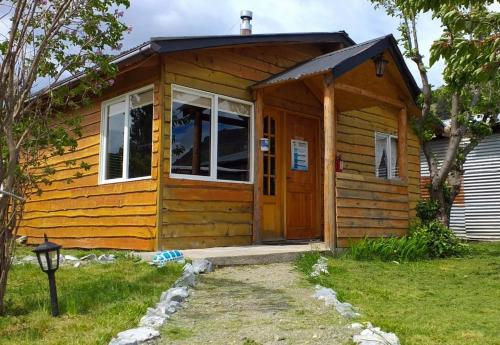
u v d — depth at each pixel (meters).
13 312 3.88
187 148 7.27
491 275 6.10
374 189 7.95
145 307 3.82
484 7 6.15
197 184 7.25
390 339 3.10
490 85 9.79
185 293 4.29
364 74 8.08
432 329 3.58
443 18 5.71
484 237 14.23
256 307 3.98
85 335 3.20
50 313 3.79
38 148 4.42
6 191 3.63
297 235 9.02
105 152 8.19
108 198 7.86
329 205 7.14
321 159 9.53
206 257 5.75
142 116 7.46
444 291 5.11
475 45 5.44
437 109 12.05
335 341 3.09
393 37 8.03
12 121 3.80
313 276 5.34
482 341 3.30
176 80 7.16
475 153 14.59
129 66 7.00
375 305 4.32
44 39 3.86
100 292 4.34
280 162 8.86
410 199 11.93
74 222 8.61
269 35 8.20
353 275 5.75
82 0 4.18
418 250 7.57
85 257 6.36
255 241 7.83
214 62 7.70
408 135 12.09
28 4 3.85
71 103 4.92
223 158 7.68
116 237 7.59
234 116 7.94
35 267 5.63
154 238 6.84
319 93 9.30
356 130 10.50
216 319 3.61
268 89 8.25
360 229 7.59
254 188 7.97
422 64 9.74
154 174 6.97
